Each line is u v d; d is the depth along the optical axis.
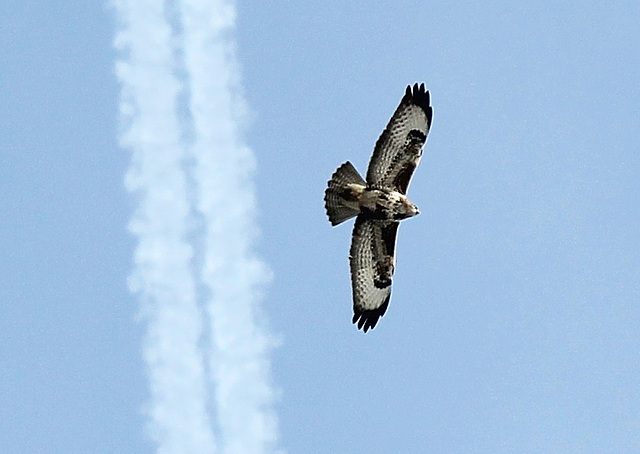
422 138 26.67
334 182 26.62
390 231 27.12
